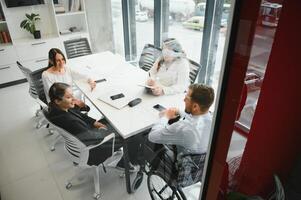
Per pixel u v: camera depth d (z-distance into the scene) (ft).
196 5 9.22
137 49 14.21
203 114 4.30
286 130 3.54
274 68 2.62
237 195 3.36
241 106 2.34
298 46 2.73
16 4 11.63
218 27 8.05
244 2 1.79
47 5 12.69
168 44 7.14
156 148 5.12
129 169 6.02
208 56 8.14
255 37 1.98
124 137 5.04
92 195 6.41
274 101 2.96
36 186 6.73
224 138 2.48
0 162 7.61
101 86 7.15
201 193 3.09
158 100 6.24
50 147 8.16
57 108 5.06
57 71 7.45
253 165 3.38
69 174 7.09
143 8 12.44
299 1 2.34
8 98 11.32
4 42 11.93
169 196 5.61
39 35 12.47
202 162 4.49
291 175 4.01
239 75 2.11
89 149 5.29
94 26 13.97
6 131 9.05
